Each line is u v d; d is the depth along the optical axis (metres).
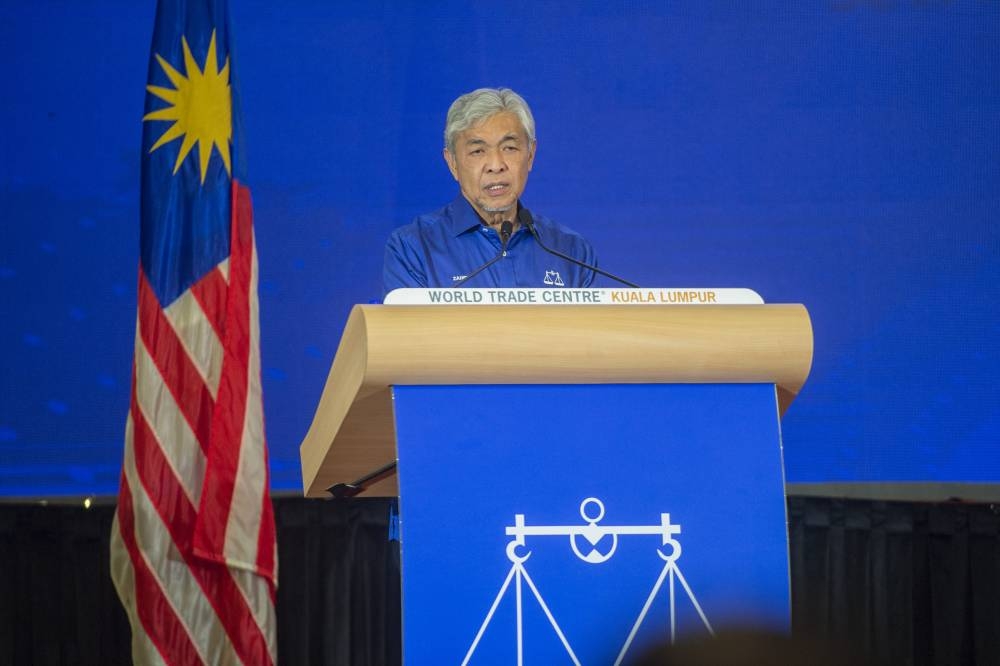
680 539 4.36
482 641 4.19
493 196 8.20
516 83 11.76
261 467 8.50
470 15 11.76
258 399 8.61
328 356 11.32
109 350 10.96
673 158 11.70
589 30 11.79
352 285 11.42
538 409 4.40
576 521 4.32
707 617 4.32
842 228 11.59
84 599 10.69
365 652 10.95
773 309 4.57
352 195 11.49
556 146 11.70
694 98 11.76
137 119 11.23
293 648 10.86
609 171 11.70
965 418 11.40
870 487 11.34
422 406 4.33
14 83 11.11
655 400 4.48
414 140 11.62
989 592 11.12
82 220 11.04
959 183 11.60
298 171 11.45
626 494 4.37
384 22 11.66
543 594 4.25
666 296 4.78
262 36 11.51
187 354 8.62
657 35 11.79
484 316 4.35
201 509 8.27
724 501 4.42
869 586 11.22
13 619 10.62
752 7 11.78
